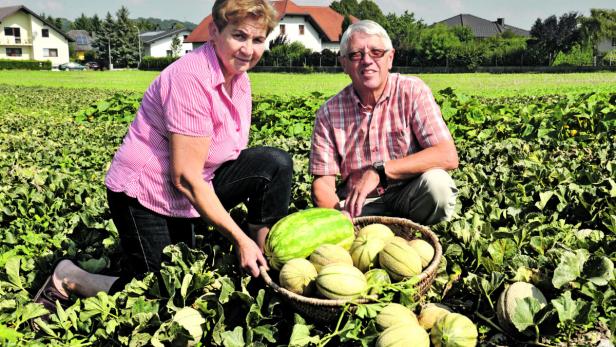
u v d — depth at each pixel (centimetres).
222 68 371
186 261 398
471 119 1190
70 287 411
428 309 334
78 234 504
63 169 802
